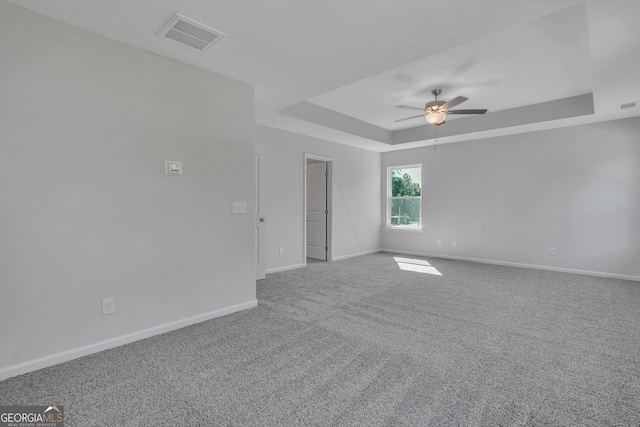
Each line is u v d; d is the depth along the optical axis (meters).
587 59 3.14
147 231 2.45
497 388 1.77
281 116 4.24
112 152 2.27
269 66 2.73
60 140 2.05
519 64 3.26
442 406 1.61
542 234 5.07
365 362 2.08
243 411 1.58
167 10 1.94
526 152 5.20
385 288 3.95
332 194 5.97
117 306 2.30
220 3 1.88
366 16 2.02
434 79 3.64
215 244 2.88
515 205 5.33
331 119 4.88
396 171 7.01
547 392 1.73
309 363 2.06
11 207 1.88
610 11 1.89
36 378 1.87
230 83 2.97
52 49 2.02
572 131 4.77
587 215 4.67
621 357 2.13
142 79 2.42
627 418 1.52
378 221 7.09
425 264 5.57
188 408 1.61
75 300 2.12
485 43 2.83
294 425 1.48
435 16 2.02
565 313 3.01
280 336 2.49
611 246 4.49
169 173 2.56
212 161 2.85
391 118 5.33
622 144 4.38
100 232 2.22
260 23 2.09
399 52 2.50
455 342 2.38
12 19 1.88
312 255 6.33
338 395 1.71
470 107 4.68
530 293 3.71
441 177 6.20
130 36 2.24
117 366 2.02
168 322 2.58
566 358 2.12
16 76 1.89
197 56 2.55
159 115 2.51
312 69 2.79
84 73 2.14
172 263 2.60
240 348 2.28
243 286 3.13
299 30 2.18
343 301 3.41
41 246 1.98
